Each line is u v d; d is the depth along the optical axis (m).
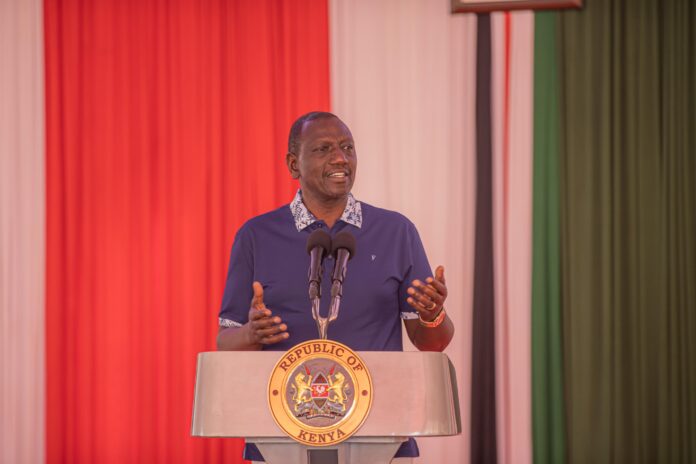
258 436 3.61
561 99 11.85
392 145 11.96
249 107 11.98
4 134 11.89
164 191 11.89
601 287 11.65
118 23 12.04
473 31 12.01
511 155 11.85
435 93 11.96
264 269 5.08
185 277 11.74
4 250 11.82
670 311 11.57
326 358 3.63
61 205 11.82
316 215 5.22
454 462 11.41
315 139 5.08
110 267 11.72
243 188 11.92
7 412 11.66
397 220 5.27
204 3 12.07
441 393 3.66
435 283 4.17
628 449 11.54
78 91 11.91
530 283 11.73
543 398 11.57
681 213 11.66
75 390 11.63
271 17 12.11
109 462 11.53
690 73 11.81
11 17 11.98
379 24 12.07
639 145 11.77
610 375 11.54
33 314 11.79
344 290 4.95
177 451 11.54
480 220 11.90
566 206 11.80
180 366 11.64
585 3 11.92
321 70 12.01
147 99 11.98
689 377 11.48
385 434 3.59
